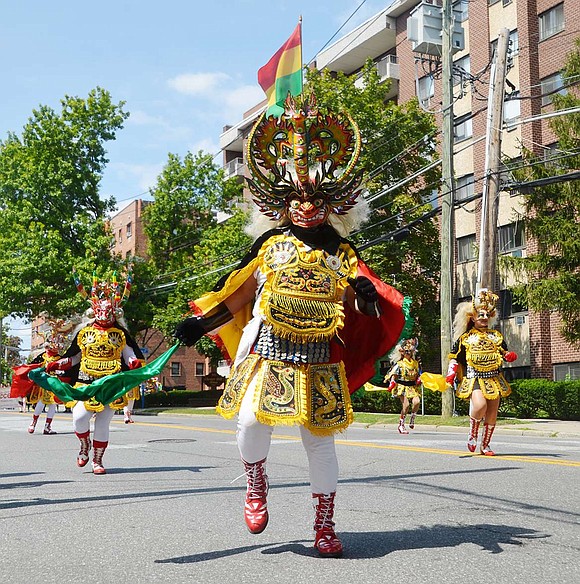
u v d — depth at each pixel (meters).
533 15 30.47
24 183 37.31
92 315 9.23
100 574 4.07
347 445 12.16
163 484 7.84
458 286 32.53
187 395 43.22
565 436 17.05
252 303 4.75
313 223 4.62
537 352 28.69
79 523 5.59
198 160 42.69
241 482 7.95
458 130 33.47
